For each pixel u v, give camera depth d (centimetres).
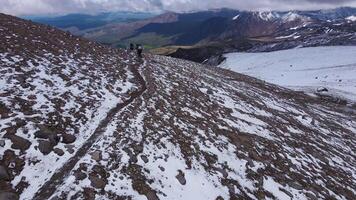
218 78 4962
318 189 2211
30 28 3378
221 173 1928
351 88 7638
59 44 3170
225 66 14588
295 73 10325
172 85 3188
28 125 1689
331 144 3400
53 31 3697
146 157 1759
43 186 1425
